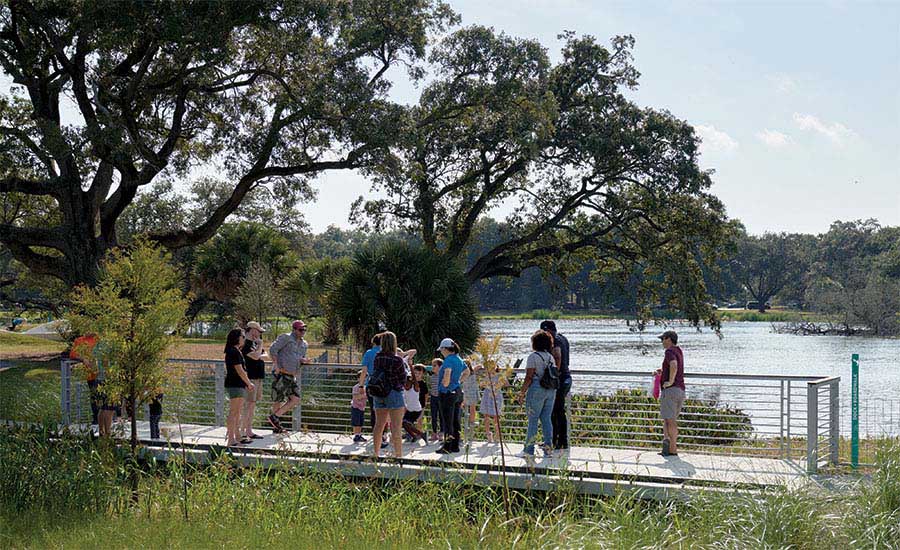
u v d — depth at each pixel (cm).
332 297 2617
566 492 909
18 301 3922
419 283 2473
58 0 2316
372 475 1014
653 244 3522
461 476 941
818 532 765
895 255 10762
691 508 843
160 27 2228
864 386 3266
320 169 2603
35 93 2497
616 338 6688
